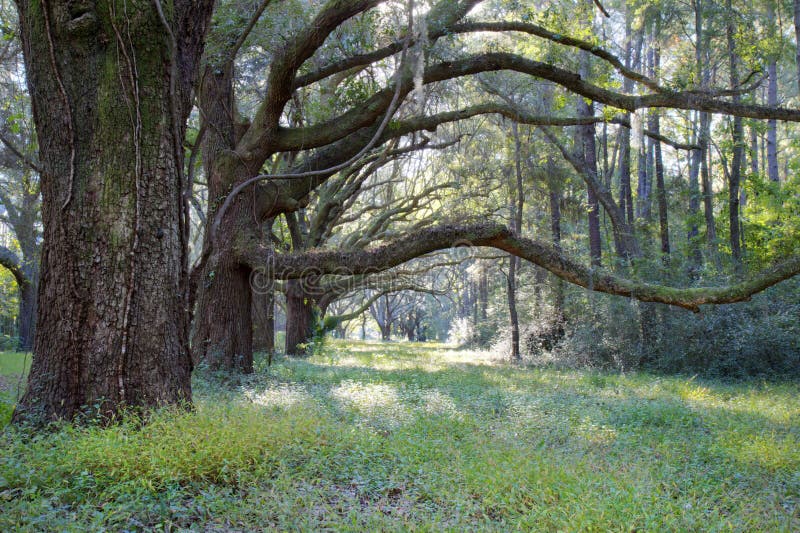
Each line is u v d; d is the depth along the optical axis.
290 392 11.25
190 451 5.67
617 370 21.05
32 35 7.02
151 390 7.17
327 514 5.04
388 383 14.37
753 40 19.28
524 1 16.33
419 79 10.87
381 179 34.47
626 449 7.85
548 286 27.48
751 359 18.47
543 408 11.01
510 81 22.19
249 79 17.42
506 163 26.70
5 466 5.22
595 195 24.56
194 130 20.77
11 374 14.70
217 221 9.30
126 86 7.14
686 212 28.83
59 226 7.00
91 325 7.00
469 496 5.61
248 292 14.14
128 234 7.13
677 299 11.38
